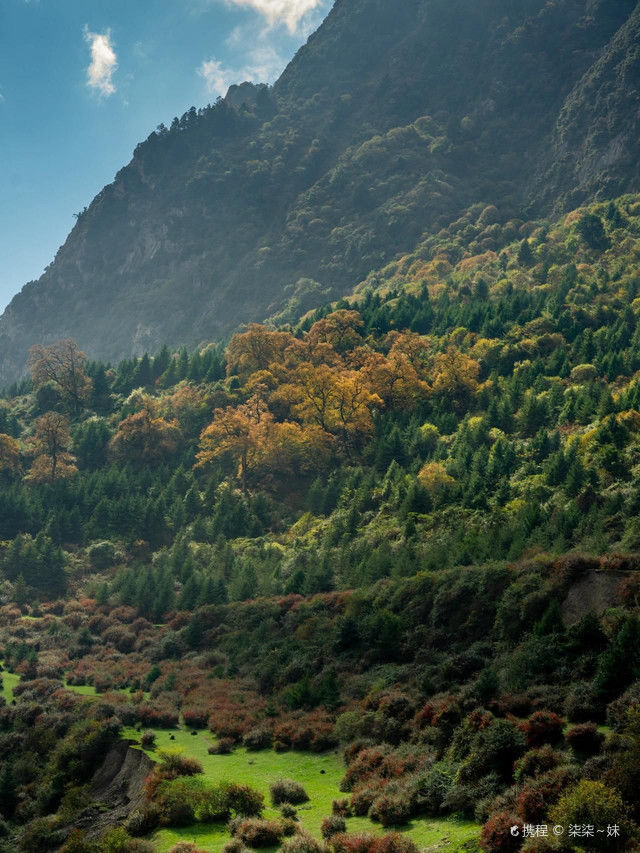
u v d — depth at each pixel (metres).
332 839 30.00
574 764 29.27
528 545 64.12
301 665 59.00
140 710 54.69
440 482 91.00
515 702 37.94
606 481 76.50
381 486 98.44
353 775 37.47
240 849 31.27
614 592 47.19
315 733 45.53
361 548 80.06
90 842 36.12
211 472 124.69
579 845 24.19
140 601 86.69
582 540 62.69
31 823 44.25
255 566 87.25
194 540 103.69
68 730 54.09
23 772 50.84
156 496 115.94
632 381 104.25
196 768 42.38
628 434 85.38
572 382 118.25
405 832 29.92
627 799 25.95
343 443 124.62
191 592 84.06
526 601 50.59
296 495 115.81
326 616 67.00
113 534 109.75
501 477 87.75
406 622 58.25
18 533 107.50
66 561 101.88
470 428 107.50
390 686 49.03
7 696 65.31
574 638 43.50
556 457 83.31
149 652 74.06
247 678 62.06
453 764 33.72
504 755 31.88
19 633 83.50
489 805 29.02
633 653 36.56
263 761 44.22
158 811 36.81
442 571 62.66
